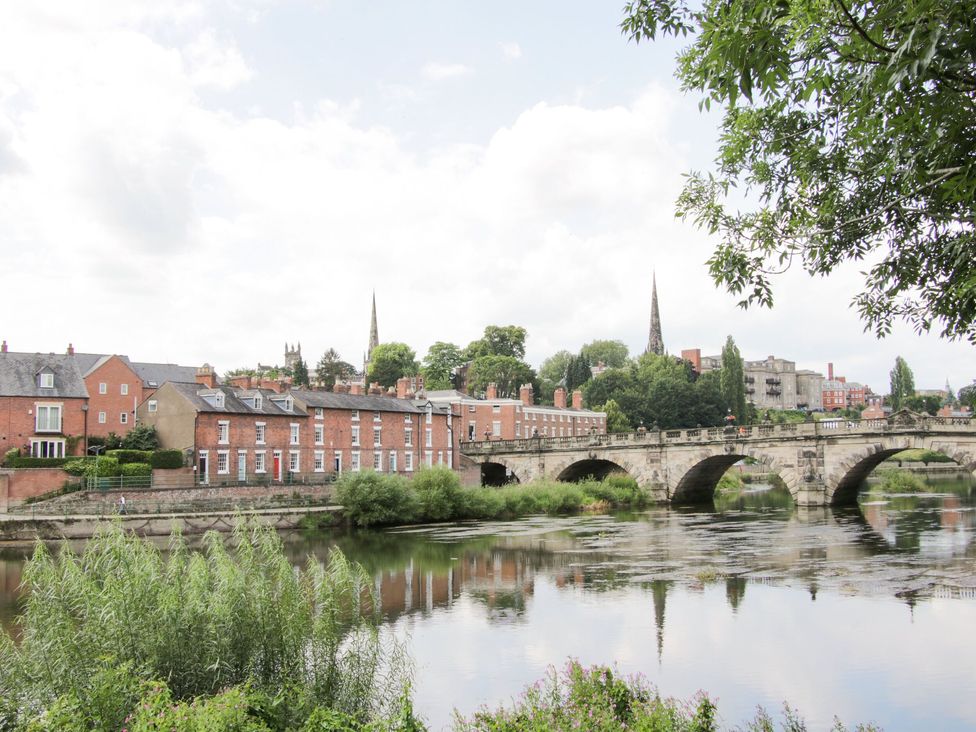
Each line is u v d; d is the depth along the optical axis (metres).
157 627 14.34
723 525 55.72
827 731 16.61
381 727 12.67
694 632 24.94
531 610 28.59
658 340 193.25
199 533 50.91
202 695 13.40
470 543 47.81
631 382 140.75
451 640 24.42
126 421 75.00
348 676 15.06
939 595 29.23
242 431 63.84
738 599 29.52
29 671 13.62
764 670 20.94
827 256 14.45
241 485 57.91
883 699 18.58
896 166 11.67
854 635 24.08
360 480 57.56
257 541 17.20
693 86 11.80
